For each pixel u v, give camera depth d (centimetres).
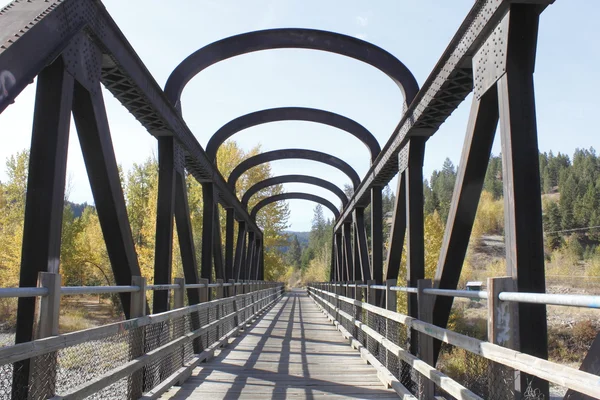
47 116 332
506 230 326
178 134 674
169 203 636
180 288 554
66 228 2255
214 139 1086
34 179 322
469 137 404
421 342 408
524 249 310
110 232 426
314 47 744
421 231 633
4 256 1973
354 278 1372
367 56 725
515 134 323
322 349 777
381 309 587
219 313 808
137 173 2659
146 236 1892
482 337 1433
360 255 1239
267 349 775
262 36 739
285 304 2270
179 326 536
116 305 1964
